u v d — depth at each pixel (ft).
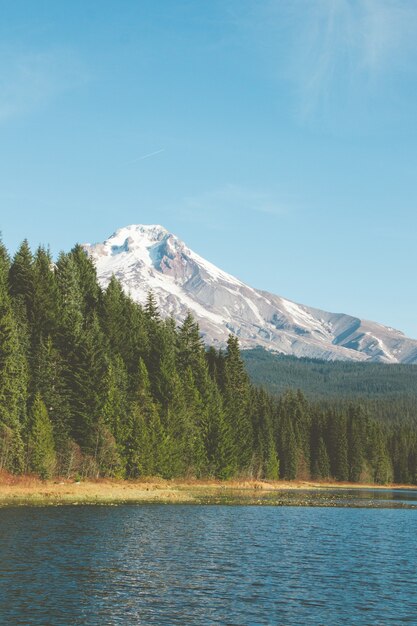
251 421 538.88
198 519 193.88
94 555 124.77
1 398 270.05
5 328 281.54
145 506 222.89
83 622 83.51
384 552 147.54
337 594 104.17
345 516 229.04
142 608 91.04
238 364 463.42
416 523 211.82
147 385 352.08
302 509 250.78
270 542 155.84
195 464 372.99
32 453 271.28
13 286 359.66
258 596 100.83
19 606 88.43
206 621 86.63
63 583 101.76
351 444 649.20
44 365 299.38
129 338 391.24
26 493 230.27
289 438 574.15
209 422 392.27
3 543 131.64
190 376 394.73
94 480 294.87
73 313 349.82
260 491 366.63
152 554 130.11
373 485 649.20
